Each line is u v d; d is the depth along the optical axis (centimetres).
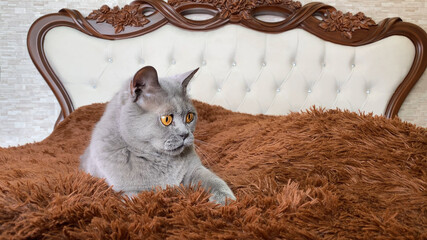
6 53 216
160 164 98
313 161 105
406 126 117
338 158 105
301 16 221
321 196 82
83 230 69
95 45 214
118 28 215
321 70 224
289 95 223
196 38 218
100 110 195
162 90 98
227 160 127
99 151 97
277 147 116
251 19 219
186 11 220
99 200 80
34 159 144
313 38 222
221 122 179
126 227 68
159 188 88
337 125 122
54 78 213
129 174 94
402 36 224
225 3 218
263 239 67
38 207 74
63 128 188
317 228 70
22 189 81
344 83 225
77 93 216
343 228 70
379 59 223
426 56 222
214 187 92
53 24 211
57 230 70
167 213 77
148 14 222
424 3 229
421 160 101
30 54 208
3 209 73
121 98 100
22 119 222
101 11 215
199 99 220
